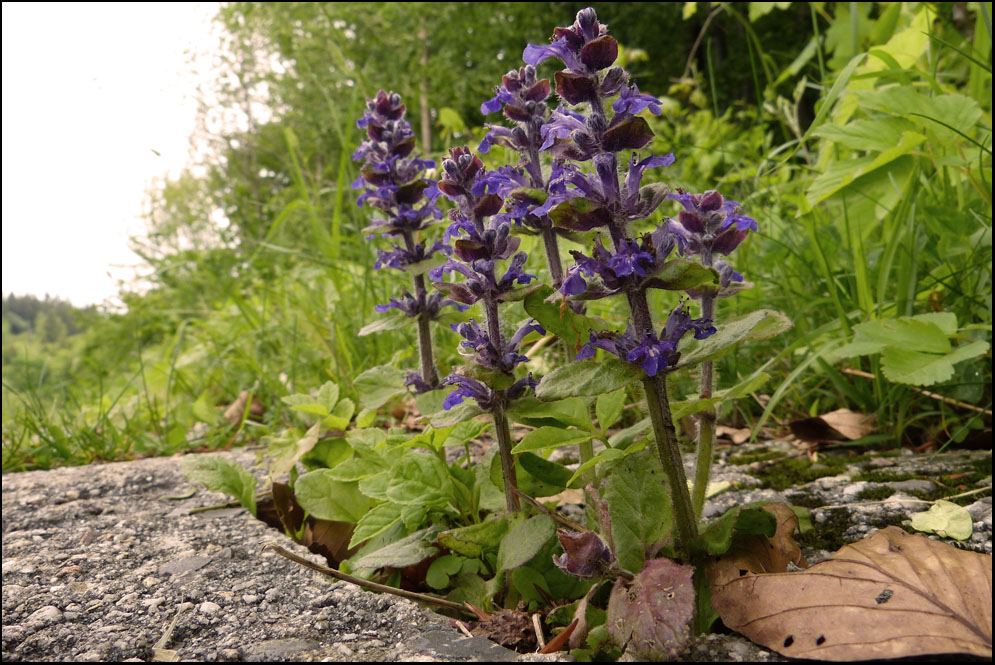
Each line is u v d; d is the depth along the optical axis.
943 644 0.24
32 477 0.58
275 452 0.47
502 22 2.90
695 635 0.28
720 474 0.47
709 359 0.28
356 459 0.40
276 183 2.34
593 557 0.27
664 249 0.27
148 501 0.49
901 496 0.40
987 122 0.64
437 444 0.36
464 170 0.33
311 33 1.95
